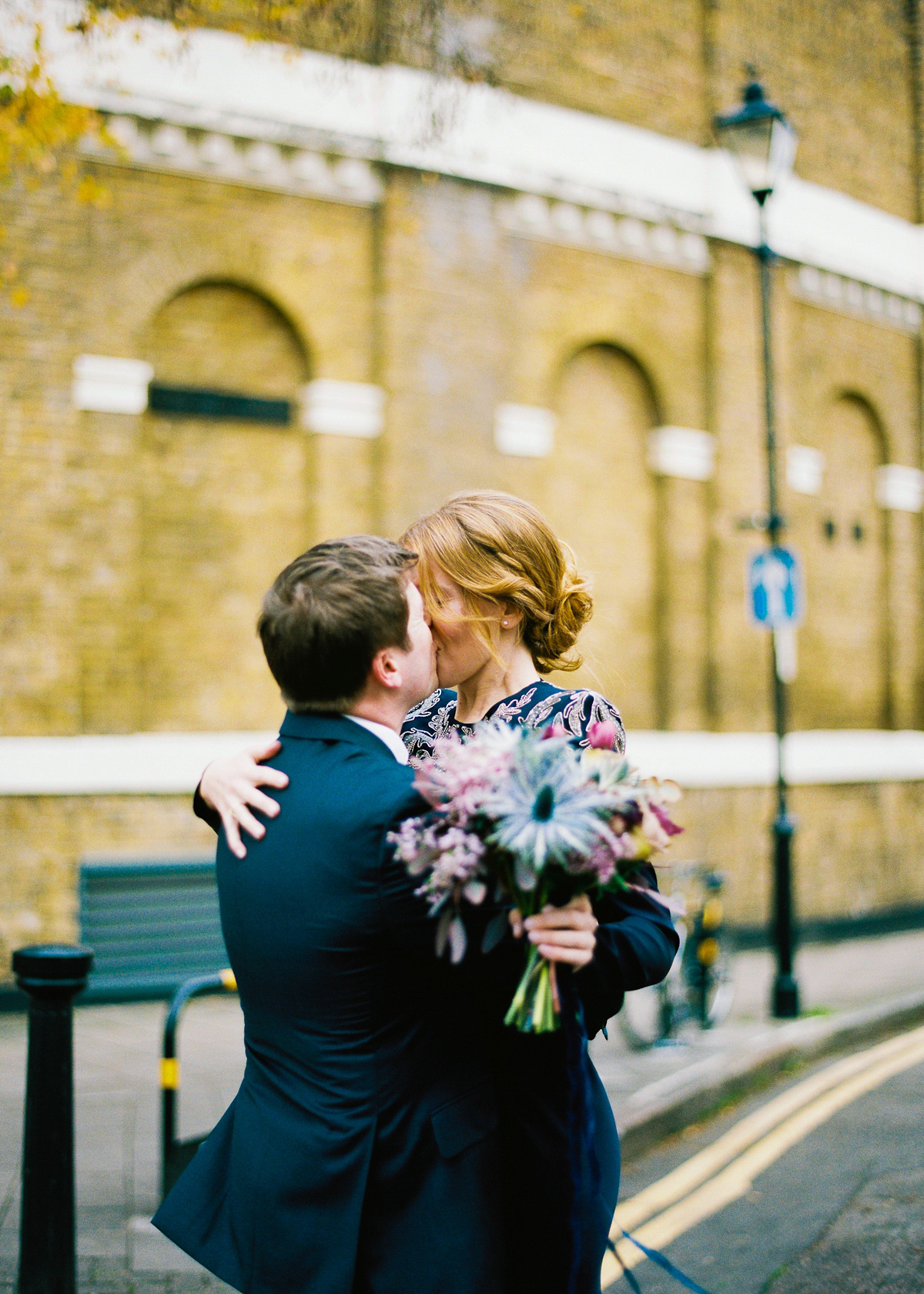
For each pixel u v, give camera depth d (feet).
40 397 23.71
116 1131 15.75
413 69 27.25
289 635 5.71
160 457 25.53
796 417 35.91
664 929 5.93
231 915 5.68
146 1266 11.60
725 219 33.27
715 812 32.45
